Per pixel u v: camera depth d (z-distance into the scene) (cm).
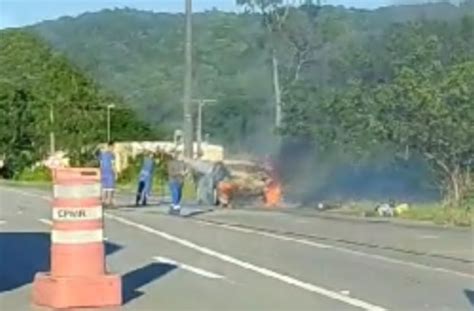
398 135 4094
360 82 4572
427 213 3588
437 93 3919
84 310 1478
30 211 3772
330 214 3772
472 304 1562
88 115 11512
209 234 2789
